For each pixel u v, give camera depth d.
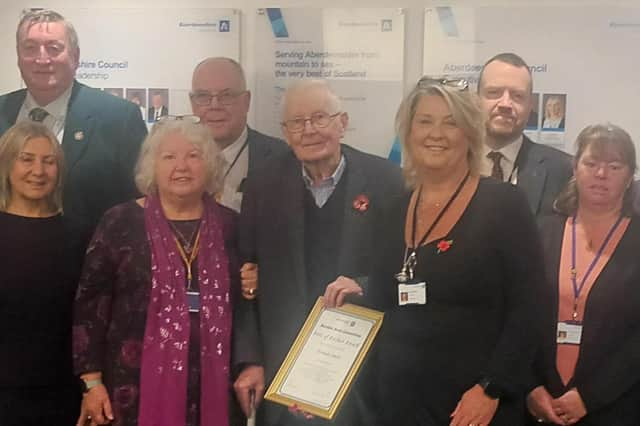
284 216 2.63
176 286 2.50
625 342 2.50
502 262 2.15
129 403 2.45
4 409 2.64
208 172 2.61
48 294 2.67
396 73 3.18
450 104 2.20
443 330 2.15
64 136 3.04
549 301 2.40
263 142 3.22
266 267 2.61
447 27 3.15
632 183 2.63
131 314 2.48
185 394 2.46
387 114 3.19
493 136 2.96
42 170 2.68
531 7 3.11
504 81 2.93
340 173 2.67
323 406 2.40
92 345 2.49
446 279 2.15
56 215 2.76
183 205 2.60
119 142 3.10
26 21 3.02
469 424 2.09
